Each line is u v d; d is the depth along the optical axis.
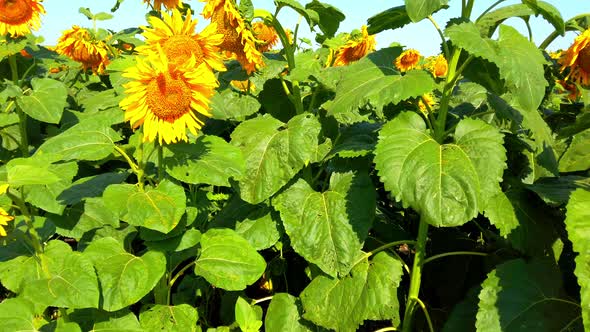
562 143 1.71
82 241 1.42
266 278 1.75
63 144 1.22
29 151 1.95
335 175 1.48
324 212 1.39
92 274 1.08
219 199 1.76
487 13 1.42
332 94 1.79
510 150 1.51
